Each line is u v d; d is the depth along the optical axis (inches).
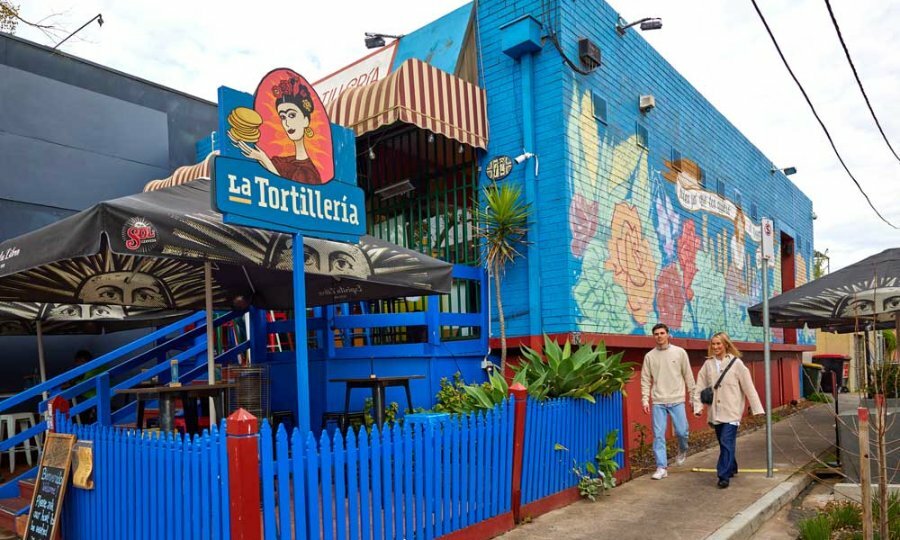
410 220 412.5
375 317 341.7
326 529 167.9
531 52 360.8
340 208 213.8
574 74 362.6
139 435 182.5
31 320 350.3
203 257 196.4
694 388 316.8
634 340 383.9
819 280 357.4
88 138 456.1
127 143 478.6
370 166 416.8
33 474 274.4
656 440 323.0
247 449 152.7
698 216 513.3
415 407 331.6
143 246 180.2
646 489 294.0
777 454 388.5
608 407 303.6
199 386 233.6
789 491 291.0
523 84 359.3
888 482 290.5
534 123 358.9
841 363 916.0
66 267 261.6
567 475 270.2
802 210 845.8
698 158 522.6
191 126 524.4
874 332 272.4
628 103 420.2
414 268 261.4
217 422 254.7
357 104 339.0
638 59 437.7
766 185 695.7
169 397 228.7
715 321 529.0
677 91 493.7
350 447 177.2
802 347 749.9
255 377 286.5
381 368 340.5
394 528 188.2
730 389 303.0
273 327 371.9
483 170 375.2
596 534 225.9
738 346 554.6
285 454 161.5
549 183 350.9
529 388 270.2
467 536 213.0
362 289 309.6
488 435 226.7
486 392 265.3
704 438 445.7
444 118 344.5
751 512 251.8
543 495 255.1
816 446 417.4
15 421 377.7
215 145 494.6
